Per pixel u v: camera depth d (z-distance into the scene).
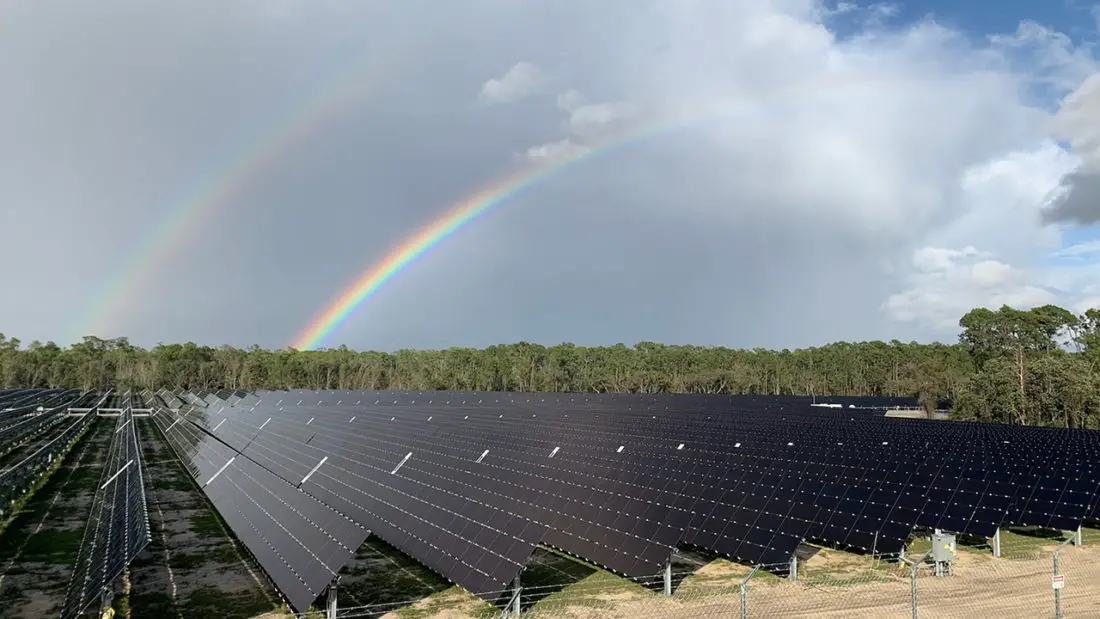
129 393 149.62
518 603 21.02
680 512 27.20
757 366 165.62
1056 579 19.33
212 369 182.00
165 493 44.28
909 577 24.47
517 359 175.25
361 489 35.31
